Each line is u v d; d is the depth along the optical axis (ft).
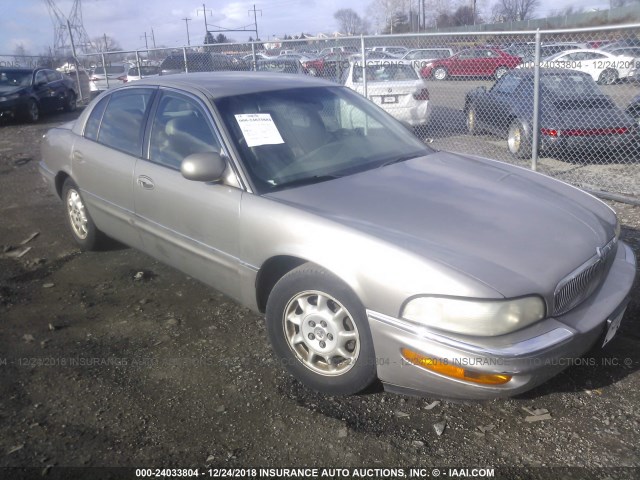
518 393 8.82
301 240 10.18
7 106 50.49
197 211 12.16
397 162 12.83
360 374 9.86
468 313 8.54
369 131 13.93
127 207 14.46
